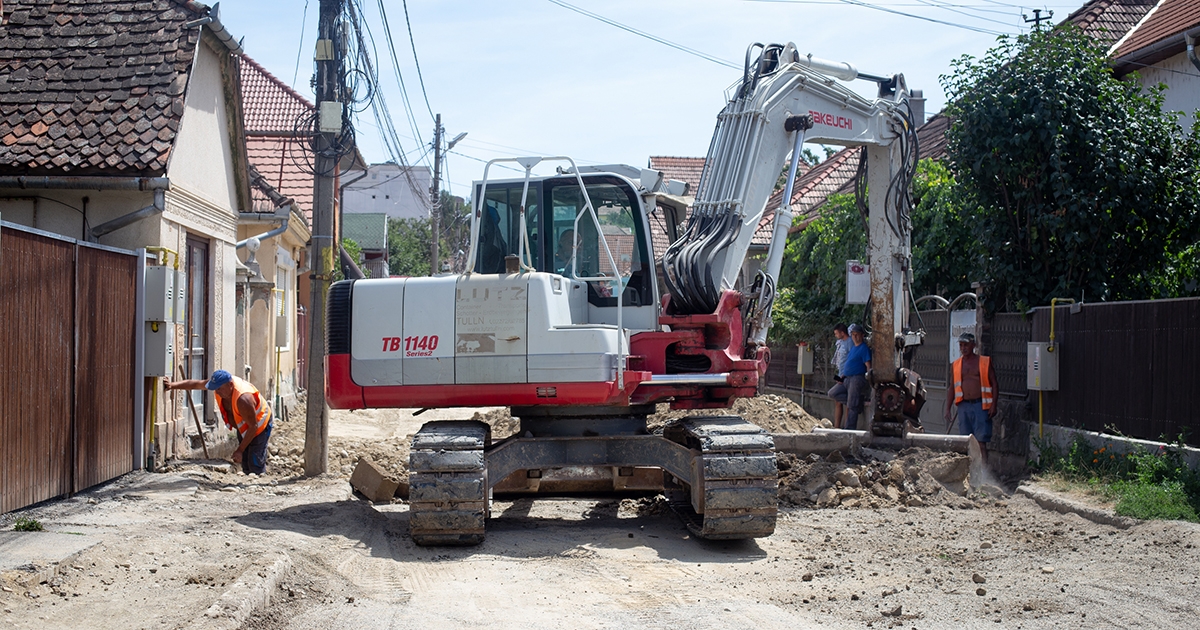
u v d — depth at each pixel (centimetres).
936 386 1493
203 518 826
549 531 859
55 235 856
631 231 909
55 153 1033
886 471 1026
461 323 826
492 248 920
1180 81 1546
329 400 841
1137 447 980
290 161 2252
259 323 1798
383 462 1287
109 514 812
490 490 833
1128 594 606
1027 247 1341
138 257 1045
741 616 566
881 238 1126
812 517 922
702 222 971
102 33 1166
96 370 948
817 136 1057
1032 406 1248
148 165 1032
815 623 551
